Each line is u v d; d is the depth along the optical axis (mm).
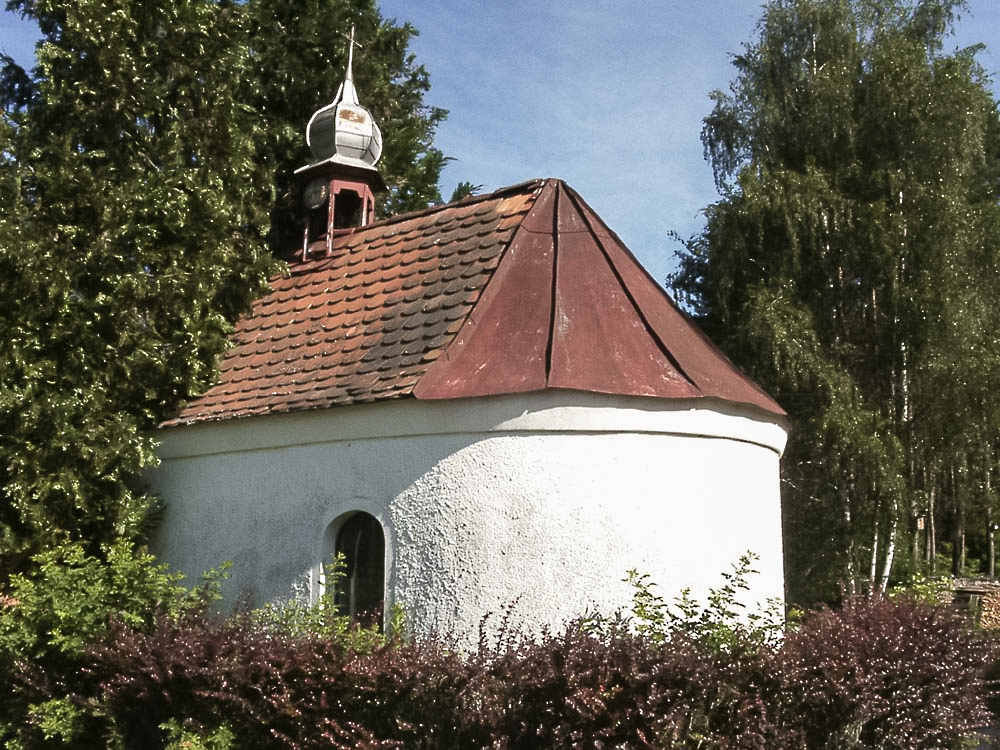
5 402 10383
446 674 6871
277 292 12859
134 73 11734
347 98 14781
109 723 8055
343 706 7172
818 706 6828
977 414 15805
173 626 8000
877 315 16875
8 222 10852
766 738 6633
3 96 12734
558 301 9984
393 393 9391
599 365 9414
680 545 9336
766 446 10430
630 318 10172
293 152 17516
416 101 22531
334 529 9977
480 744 6738
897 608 8102
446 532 9234
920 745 7258
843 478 16266
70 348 10938
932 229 16219
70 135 11508
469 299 10219
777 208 16594
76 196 11219
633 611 7855
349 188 13977
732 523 9773
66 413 10641
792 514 16719
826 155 18031
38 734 8508
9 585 10570
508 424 9211
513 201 11477
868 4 19078
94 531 11125
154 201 11398
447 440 9375
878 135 17484
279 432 10438
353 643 7438
